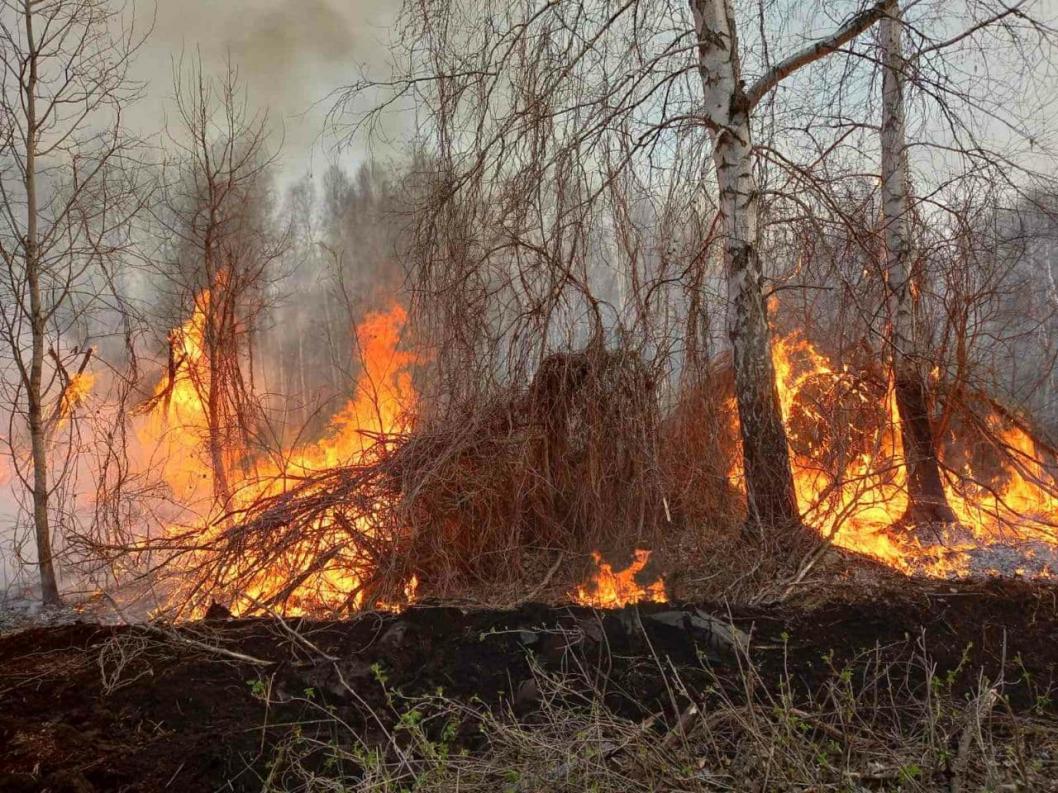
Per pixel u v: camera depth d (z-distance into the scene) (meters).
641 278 6.82
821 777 3.43
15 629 6.66
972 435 7.92
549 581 6.38
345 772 3.71
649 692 4.32
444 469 6.55
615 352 6.70
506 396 6.81
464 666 4.66
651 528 6.53
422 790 3.32
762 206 7.05
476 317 6.80
